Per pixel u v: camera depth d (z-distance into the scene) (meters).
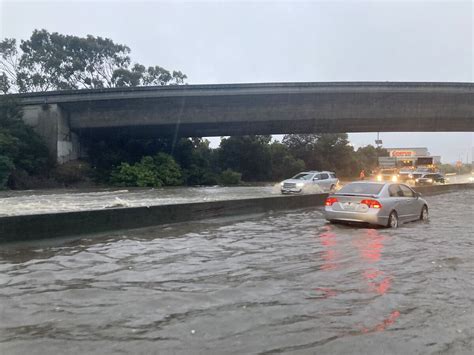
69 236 9.76
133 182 40.88
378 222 11.69
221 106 41.41
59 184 36.41
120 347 3.77
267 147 64.31
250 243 9.15
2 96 38.06
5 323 4.33
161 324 4.32
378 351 3.74
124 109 41.75
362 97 40.28
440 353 3.73
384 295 5.36
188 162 50.94
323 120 41.50
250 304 4.98
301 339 3.97
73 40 54.19
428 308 4.89
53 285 5.73
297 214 15.62
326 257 7.68
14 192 29.31
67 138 41.38
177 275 6.32
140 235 10.23
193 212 13.02
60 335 4.03
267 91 39.12
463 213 16.30
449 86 38.84
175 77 60.47
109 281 5.96
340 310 4.79
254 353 3.67
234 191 32.50
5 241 8.66
